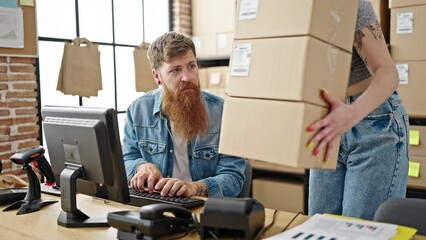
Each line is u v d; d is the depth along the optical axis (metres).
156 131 1.91
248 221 1.01
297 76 1.00
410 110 2.73
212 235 1.06
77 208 1.35
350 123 1.09
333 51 1.07
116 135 1.24
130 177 1.75
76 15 3.70
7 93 3.11
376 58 1.21
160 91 1.99
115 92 4.04
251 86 1.08
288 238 0.98
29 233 1.22
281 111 1.02
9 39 3.05
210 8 4.19
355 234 0.99
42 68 3.45
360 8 1.23
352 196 1.44
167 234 1.10
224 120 1.14
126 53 4.14
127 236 1.11
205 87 4.07
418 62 2.69
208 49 4.22
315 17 1.00
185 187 1.53
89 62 3.59
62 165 1.38
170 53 1.83
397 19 2.75
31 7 3.18
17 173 3.16
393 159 1.41
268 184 3.83
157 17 4.45
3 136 3.10
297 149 1.00
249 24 1.10
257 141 1.06
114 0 4.02
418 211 1.18
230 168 1.80
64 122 1.33
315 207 1.55
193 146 1.86
